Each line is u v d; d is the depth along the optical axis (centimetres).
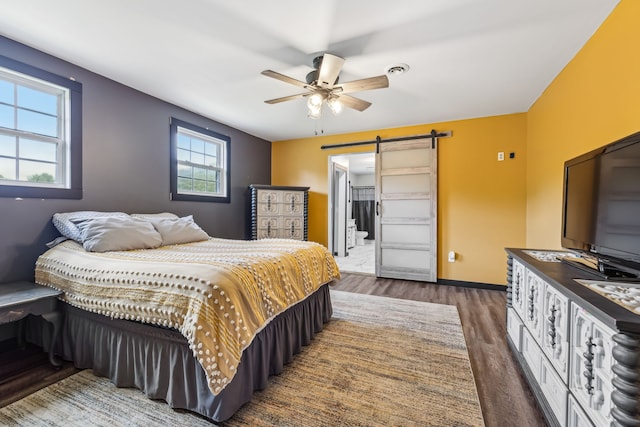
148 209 323
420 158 431
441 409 158
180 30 207
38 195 235
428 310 312
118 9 185
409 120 413
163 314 153
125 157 300
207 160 417
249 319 159
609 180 143
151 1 178
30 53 229
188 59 248
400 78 279
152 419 150
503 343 235
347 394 172
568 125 247
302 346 231
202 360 137
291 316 215
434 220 421
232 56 242
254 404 163
